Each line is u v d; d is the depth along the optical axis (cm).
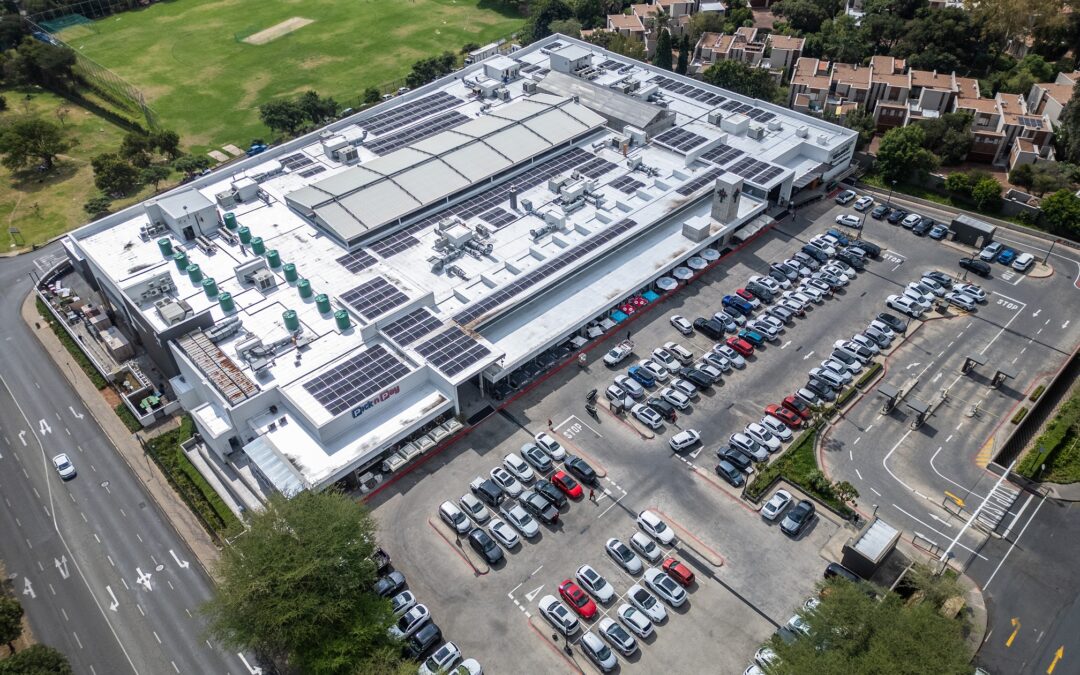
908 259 13338
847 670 6812
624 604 8362
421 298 11244
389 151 14925
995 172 15525
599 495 9556
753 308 12194
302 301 11425
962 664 6794
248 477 9788
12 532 9688
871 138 16575
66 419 11275
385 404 10012
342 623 7569
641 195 13575
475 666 7819
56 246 15225
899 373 11181
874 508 9369
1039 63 17925
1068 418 10225
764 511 9225
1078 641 8019
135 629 8594
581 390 11000
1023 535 9062
